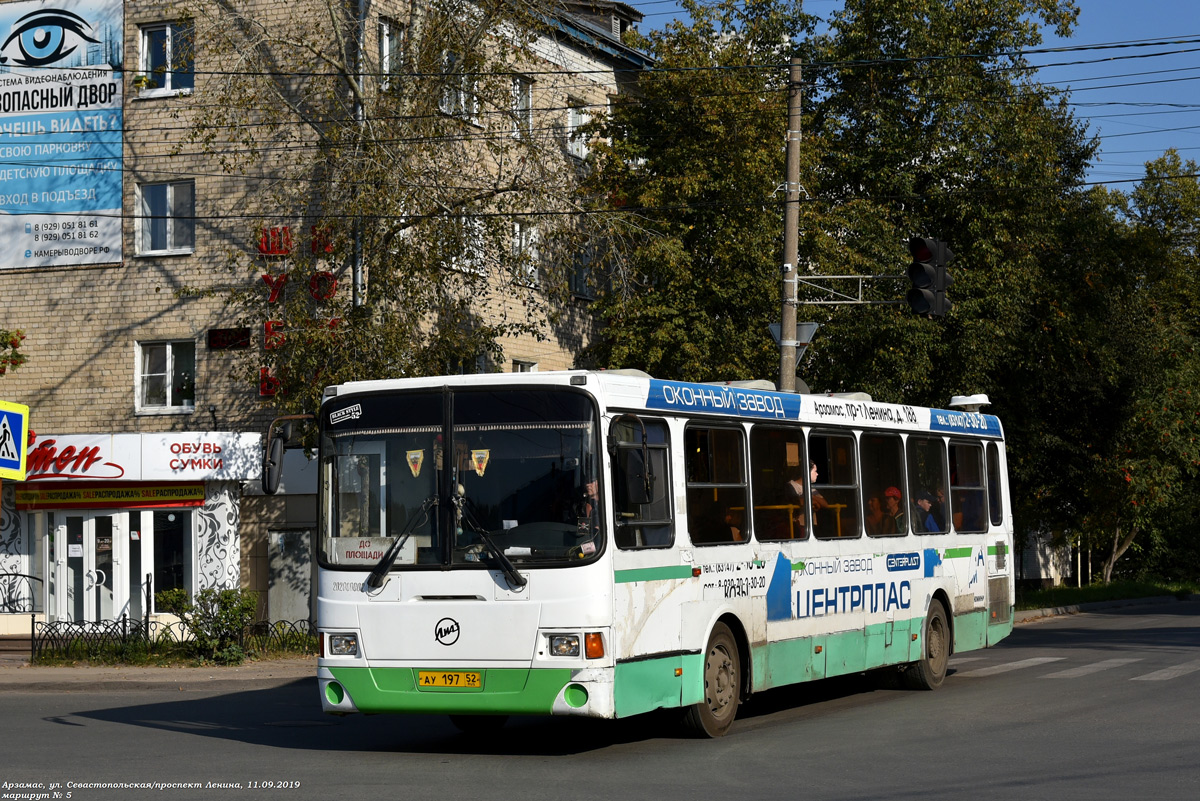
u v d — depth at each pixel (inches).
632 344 1042.7
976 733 474.6
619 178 1106.7
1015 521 1477.6
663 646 439.8
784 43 1193.4
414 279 893.8
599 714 408.2
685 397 469.7
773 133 1082.1
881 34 1164.5
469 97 926.4
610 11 1387.8
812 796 352.2
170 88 1108.5
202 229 1085.8
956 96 1131.9
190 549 981.2
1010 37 1152.8
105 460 961.5
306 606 1008.9
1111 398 1320.1
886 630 588.4
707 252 1080.8
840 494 564.1
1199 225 1849.2
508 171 951.6
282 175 1032.8
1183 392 1421.0
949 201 1148.5
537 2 922.7
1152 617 1251.8
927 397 1176.8
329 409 451.2
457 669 419.8
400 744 472.4
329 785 373.7
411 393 441.4
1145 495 1385.3
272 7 1035.9
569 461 421.7
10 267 1142.3
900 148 1145.4
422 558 428.5
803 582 527.8
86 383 1117.1
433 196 877.2
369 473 441.7
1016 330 1197.7
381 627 429.7
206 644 815.1
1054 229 1253.1
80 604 991.6
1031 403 1304.1
